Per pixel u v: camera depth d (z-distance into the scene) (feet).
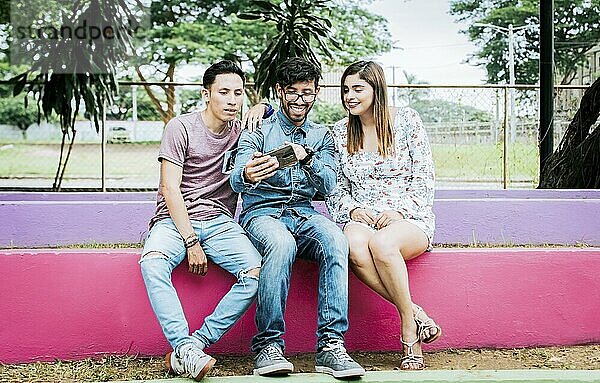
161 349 9.07
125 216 11.72
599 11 53.67
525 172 26.13
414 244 8.73
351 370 7.76
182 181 8.77
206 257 8.54
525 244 11.24
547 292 9.53
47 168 40.19
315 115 34.04
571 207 11.34
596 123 17.80
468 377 7.95
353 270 8.73
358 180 9.37
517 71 65.51
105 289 9.04
